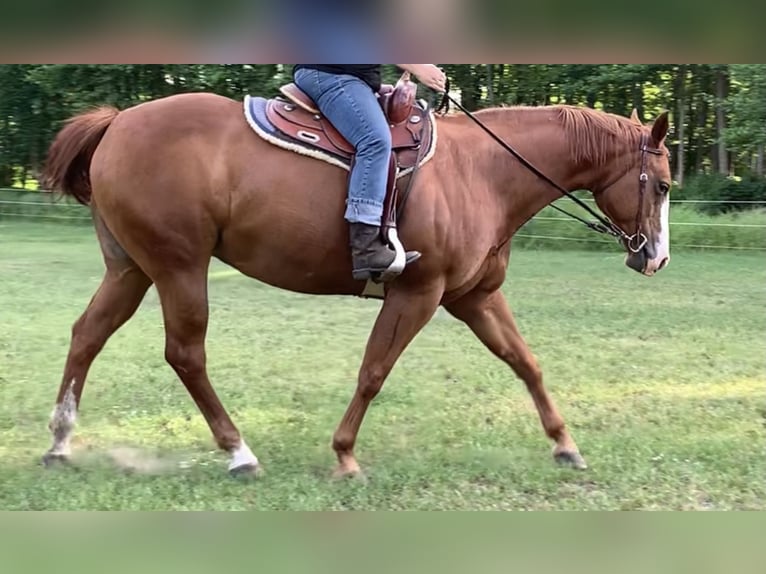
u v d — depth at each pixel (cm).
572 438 425
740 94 1936
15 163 1980
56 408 374
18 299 838
